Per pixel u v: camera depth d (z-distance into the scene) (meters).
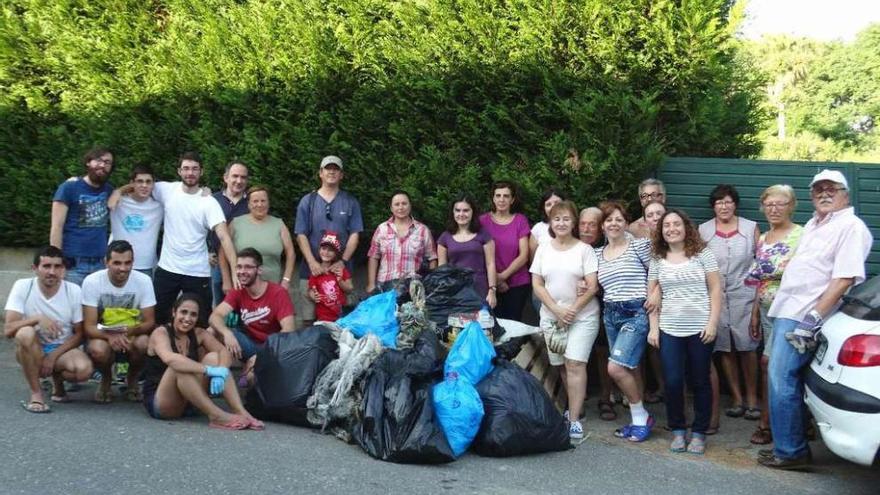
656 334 6.27
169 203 7.52
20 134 10.02
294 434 6.03
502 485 5.15
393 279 7.40
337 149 8.36
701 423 6.12
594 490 5.16
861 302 5.14
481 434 5.76
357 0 8.38
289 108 8.62
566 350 6.57
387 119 8.28
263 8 8.72
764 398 6.34
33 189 9.70
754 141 8.85
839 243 5.45
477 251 7.32
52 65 9.84
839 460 5.96
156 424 6.06
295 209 8.59
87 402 6.73
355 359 5.99
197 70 8.96
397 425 5.50
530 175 7.55
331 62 8.44
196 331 6.37
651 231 6.60
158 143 9.12
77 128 9.72
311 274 7.71
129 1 9.43
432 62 8.05
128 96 9.36
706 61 7.31
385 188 8.26
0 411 6.20
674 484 5.36
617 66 7.48
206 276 7.59
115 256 6.54
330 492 4.80
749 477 5.57
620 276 6.43
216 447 5.52
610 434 6.59
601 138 7.37
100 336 6.60
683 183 7.71
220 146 8.84
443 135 8.02
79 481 4.73
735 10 7.34
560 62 7.68
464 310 6.75
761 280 6.62
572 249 6.64
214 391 6.01
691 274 6.10
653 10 7.37
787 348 5.61
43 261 6.37
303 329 6.61
